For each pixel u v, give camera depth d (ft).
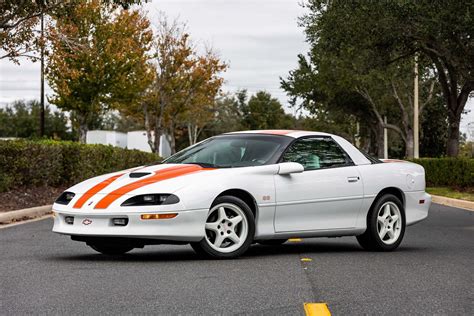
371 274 24.48
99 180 28.53
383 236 32.27
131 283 22.20
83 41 98.07
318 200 29.94
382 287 21.94
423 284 22.54
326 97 150.00
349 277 23.76
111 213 25.91
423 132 188.24
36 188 62.39
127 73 117.08
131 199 26.16
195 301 19.57
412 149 145.79
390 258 29.09
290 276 23.75
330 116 193.77
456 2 69.97
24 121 296.51
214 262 26.84
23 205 54.60
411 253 31.37
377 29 78.59
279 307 18.89
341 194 30.71
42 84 115.24
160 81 150.10
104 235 25.99
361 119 172.45
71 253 30.32
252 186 28.04
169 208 26.02
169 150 208.03
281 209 28.84
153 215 25.88
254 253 30.32
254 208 28.40
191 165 28.86
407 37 81.05
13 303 19.33
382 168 32.78
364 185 31.58
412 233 42.47
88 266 25.76
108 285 21.86
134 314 18.06
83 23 109.40
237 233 28.04
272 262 27.04
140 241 26.43
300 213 29.48
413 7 72.49
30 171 60.44
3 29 67.67
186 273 24.14
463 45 75.20
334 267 26.07
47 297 20.10
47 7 67.87
